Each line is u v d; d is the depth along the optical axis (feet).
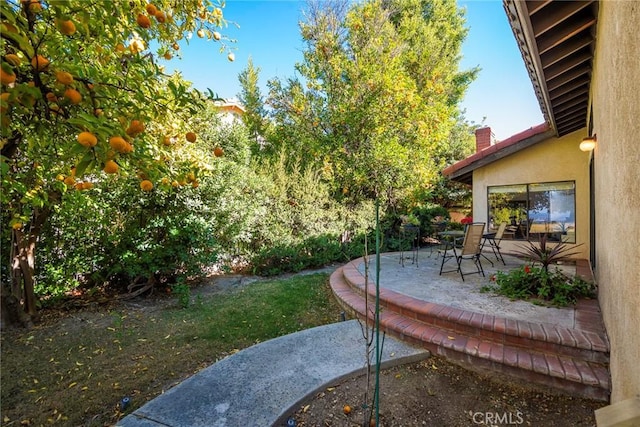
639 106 5.00
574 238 23.02
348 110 36.19
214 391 8.36
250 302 17.10
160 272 19.22
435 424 7.50
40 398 8.68
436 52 44.75
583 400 8.26
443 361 10.38
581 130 22.89
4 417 7.91
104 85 5.71
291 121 40.37
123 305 16.79
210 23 11.44
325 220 30.91
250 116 44.06
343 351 10.65
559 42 10.35
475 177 27.55
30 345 11.95
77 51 6.66
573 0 8.75
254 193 25.62
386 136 37.06
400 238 34.01
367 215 33.81
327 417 7.66
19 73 4.94
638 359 5.01
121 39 7.14
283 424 7.42
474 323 10.70
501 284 14.76
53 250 17.04
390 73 35.68
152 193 18.20
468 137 56.49
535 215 24.61
